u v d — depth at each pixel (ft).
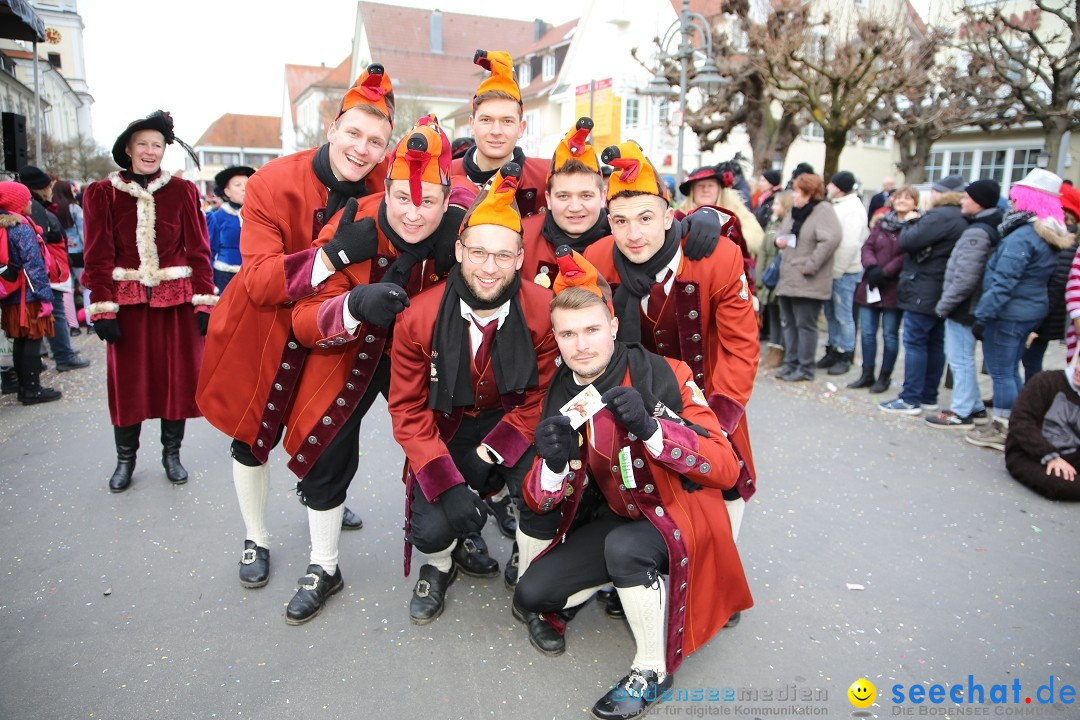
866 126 39.81
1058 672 7.93
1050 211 13.99
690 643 7.39
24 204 16.39
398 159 7.47
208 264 12.34
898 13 32.07
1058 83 36.19
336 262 7.55
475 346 8.00
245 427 8.91
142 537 10.68
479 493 9.42
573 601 7.93
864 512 11.86
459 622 8.81
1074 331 12.87
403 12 134.21
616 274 8.29
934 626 8.75
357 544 10.66
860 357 23.85
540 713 7.27
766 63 31.89
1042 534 11.14
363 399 8.77
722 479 7.24
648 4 61.87
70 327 26.68
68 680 7.59
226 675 7.73
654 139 59.47
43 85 93.61
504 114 9.61
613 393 6.58
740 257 8.19
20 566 9.80
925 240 16.15
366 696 7.45
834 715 7.25
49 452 13.99
